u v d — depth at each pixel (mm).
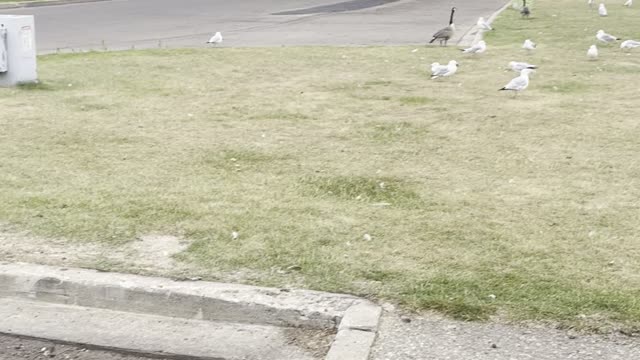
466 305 4227
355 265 4711
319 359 3877
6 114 8734
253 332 4145
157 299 4328
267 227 5324
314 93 10188
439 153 7273
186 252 4871
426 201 5922
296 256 4836
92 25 19859
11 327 4195
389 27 19297
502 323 4066
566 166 6852
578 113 8969
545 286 4453
